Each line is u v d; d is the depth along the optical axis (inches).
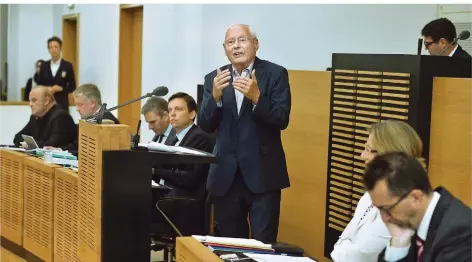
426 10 183.8
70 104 402.6
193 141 162.6
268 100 123.6
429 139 119.6
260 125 128.6
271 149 129.5
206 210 155.2
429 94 118.9
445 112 117.0
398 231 82.6
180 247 100.6
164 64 325.7
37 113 221.3
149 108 182.9
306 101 170.4
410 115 119.6
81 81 439.8
